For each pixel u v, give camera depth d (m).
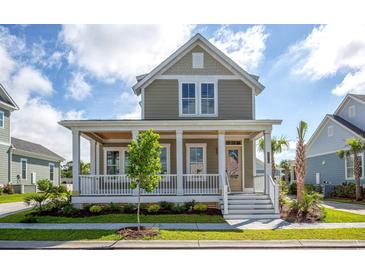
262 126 14.48
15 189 26.58
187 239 8.81
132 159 10.22
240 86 17.00
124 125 14.34
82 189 14.27
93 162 17.33
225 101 16.86
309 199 13.05
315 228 10.35
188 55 17.05
